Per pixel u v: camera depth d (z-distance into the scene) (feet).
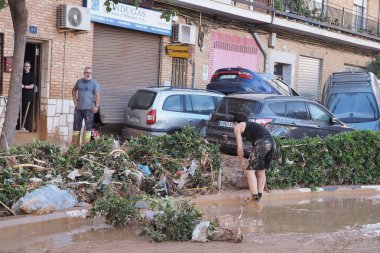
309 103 44.01
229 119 40.88
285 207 30.45
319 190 35.09
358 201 33.63
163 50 56.75
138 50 54.70
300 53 75.77
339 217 28.19
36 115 46.32
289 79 74.43
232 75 52.90
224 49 63.36
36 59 46.19
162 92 44.78
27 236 21.79
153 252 19.51
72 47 47.26
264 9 66.54
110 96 52.47
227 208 29.09
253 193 29.89
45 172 25.82
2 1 26.21
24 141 44.62
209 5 57.06
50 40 45.52
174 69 58.29
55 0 45.50
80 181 25.94
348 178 37.60
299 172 34.68
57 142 46.60
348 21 84.17
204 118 46.42
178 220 21.56
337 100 57.16
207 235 21.56
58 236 21.90
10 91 28.19
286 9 70.74
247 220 26.37
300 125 42.34
